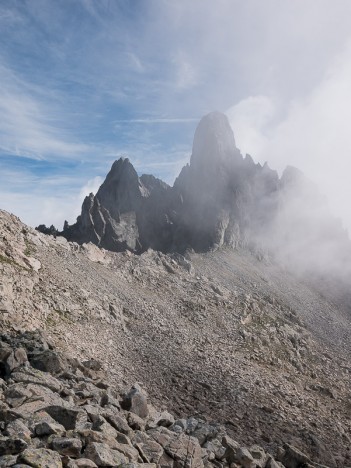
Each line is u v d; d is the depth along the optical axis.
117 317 60.16
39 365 26.11
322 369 78.00
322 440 41.53
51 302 50.38
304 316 120.62
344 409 57.16
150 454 17.28
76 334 46.75
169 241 163.88
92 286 66.31
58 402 18.81
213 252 148.00
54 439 14.16
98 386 27.06
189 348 60.38
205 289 92.88
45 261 62.81
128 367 45.75
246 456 21.22
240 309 89.25
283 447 26.86
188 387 46.28
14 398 18.12
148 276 88.38
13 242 61.22
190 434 22.91
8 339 31.91
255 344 74.56
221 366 56.59
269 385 54.97
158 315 70.25
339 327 121.56
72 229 167.50
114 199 184.75
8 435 14.05
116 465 13.98
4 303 40.56
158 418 24.33
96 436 15.31
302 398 54.66
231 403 44.59
